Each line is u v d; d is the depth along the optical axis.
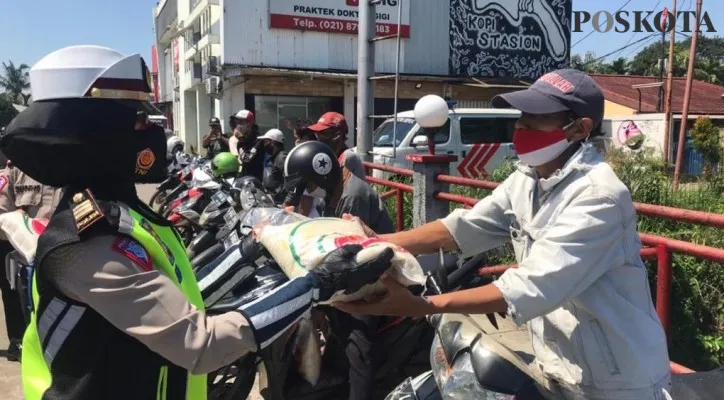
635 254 1.68
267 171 6.02
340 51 16.03
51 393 1.35
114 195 1.39
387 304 1.64
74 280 1.26
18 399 3.54
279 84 15.68
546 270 1.58
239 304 1.83
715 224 2.57
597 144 1.76
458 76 17.39
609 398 1.71
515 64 18.00
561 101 1.70
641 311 1.70
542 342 1.85
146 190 11.43
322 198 3.54
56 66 1.31
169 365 1.42
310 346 2.74
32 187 3.95
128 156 1.37
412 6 16.62
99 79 1.32
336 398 3.12
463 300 1.63
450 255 2.87
